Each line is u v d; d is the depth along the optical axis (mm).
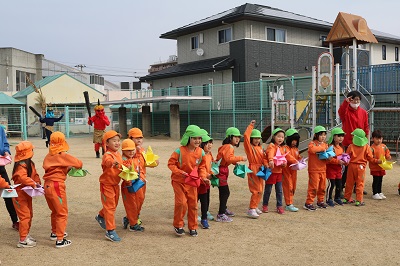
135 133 6234
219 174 6555
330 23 30016
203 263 4828
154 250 5324
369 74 16500
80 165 5684
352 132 8016
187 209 6129
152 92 29891
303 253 5094
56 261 4980
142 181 5977
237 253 5148
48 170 5543
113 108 36844
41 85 33375
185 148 6000
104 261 4953
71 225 6566
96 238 5883
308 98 16750
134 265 4809
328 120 16625
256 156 6863
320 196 7477
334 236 5773
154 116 30828
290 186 7273
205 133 6293
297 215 7004
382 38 30531
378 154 8086
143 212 7359
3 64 39188
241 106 23656
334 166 7590
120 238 5824
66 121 29953
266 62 25609
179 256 5082
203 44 28672
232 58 25578
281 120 15758
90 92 35688
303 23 26719
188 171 5953
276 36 26766
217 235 5934
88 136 30609
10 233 6211
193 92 27969
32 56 41906
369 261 4793
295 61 26812
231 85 24188
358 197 7660
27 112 33094
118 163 5656
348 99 8336
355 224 6391
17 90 39906
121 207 7762
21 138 28250
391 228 6148
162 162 13977
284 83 22062
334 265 4688
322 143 7375
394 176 10656
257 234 5941
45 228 6457
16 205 5535
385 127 15789
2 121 28219
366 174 10914
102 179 5785
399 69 15609
